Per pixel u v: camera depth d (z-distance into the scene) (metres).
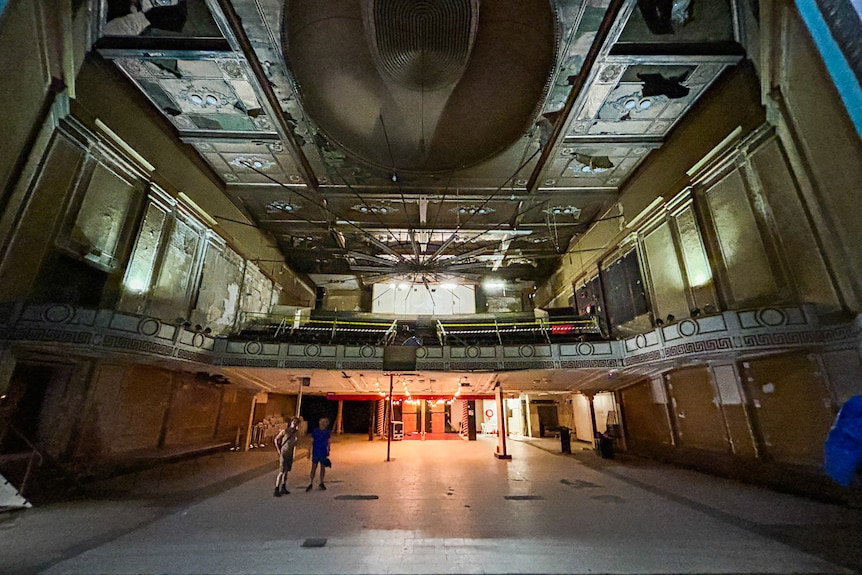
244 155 15.57
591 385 17.44
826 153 8.02
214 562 5.03
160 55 10.80
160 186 13.23
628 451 16.83
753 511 7.48
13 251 8.74
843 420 3.82
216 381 16.44
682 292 13.17
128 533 6.19
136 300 12.14
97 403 10.80
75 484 9.51
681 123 13.48
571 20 10.15
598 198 18.27
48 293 9.67
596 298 19.84
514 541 5.84
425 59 11.91
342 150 14.88
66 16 9.13
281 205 19.36
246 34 10.61
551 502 8.23
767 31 8.88
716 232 11.81
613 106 12.85
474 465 13.38
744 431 10.61
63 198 9.86
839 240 8.14
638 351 12.61
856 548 5.45
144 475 11.27
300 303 27.45
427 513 7.40
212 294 16.45
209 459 14.75
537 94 12.57
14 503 7.61
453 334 16.91
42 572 4.68
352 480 10.71
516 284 30.02
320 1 10.52
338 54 11.95
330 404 27.27
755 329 9.44
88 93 10.62
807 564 4.93
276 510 7.61
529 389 19.20
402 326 18.66
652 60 10.98
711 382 11.85
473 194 17.91
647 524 6.69
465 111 13.81
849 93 4.07
